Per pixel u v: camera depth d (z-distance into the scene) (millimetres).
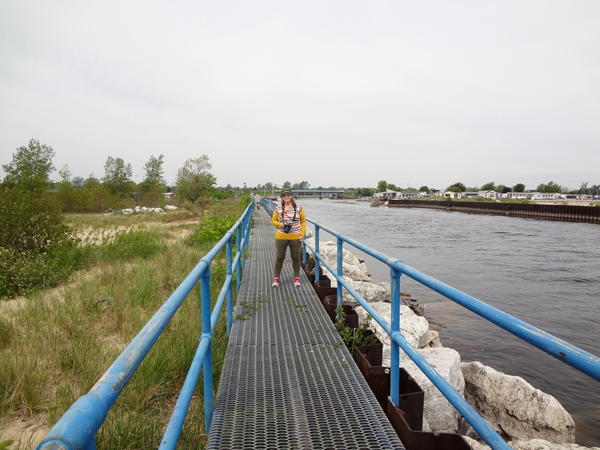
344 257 13844
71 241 10500
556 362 7160
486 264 18562
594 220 52656
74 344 4281
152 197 47688
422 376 4125
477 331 8766
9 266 7734
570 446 3670
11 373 3639
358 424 2717
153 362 3771
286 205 6609
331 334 4402
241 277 7473
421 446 2584
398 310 2951
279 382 3312
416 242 26953
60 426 785
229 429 2648
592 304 11828
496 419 4727
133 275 8031
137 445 2768
